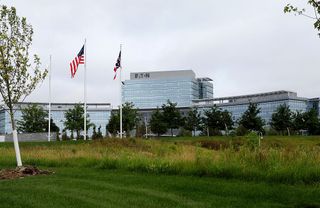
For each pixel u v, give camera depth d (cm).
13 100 1928
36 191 1216
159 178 1566
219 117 7425
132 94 16812
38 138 6119
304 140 4691
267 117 13238
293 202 1090
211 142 3956
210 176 1614
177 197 1146
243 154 1692
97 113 14312
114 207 996
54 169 2003
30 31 1967
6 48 1878
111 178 1573
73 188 1284
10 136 6181
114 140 4081
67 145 3806
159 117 7131
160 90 16575
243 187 1312
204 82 17712
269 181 1444
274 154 1614
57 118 13250
